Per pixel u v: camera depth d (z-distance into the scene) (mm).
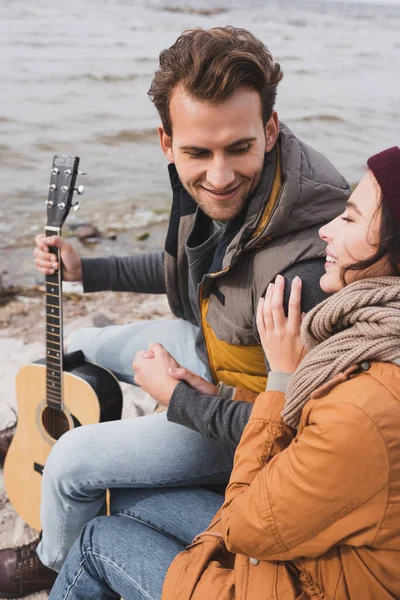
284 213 1330
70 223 4312
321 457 936
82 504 1586
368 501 932
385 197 940
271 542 1017
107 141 6441
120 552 1321
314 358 1004
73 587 1357
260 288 1371
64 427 1959
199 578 1158
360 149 7035
